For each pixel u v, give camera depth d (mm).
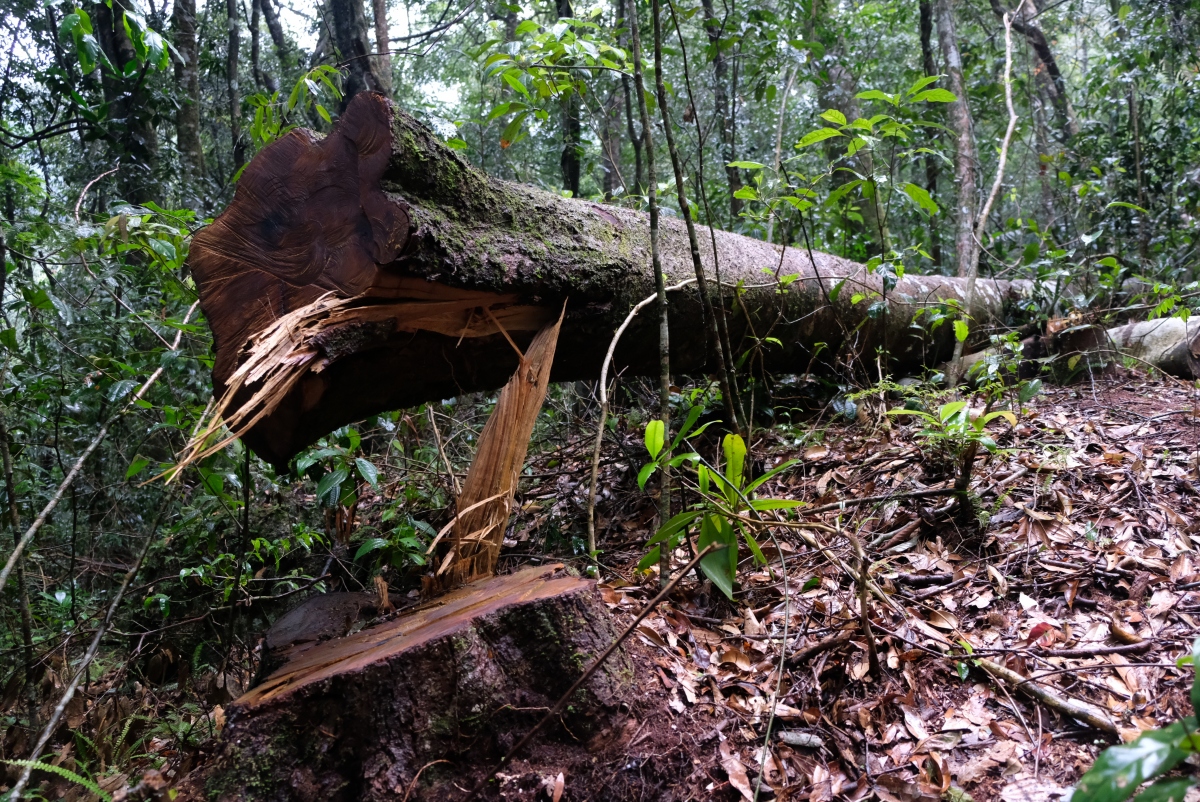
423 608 1966
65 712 2230
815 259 3744
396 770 1536
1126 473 2584
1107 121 7336
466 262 1952
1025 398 3039
